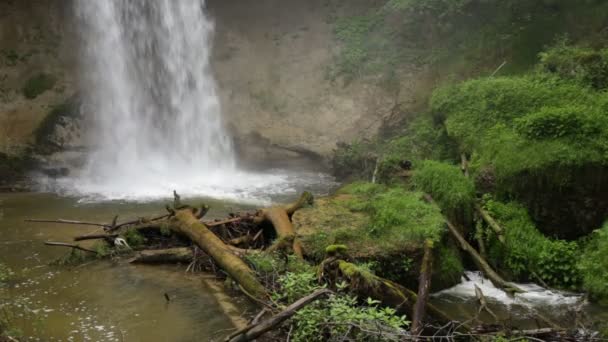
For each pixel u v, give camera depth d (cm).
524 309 820
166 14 1981
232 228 1019
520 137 1080
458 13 1820
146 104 1934
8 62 1783
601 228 938
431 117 1445
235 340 620
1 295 816
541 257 928
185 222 973
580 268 888
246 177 1708
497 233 965
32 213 1278
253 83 1936
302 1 2031
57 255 991
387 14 1939
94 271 920
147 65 1956
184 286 857
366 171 1533
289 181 1647
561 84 1227
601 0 1524
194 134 1923
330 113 1836
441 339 682
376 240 881
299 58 1952
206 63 1977
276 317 628
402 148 1393
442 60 1766
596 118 1034
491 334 687
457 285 909
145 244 1024
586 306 834
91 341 683
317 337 638
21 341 675
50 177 1661
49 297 812
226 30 2009
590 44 1405
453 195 1023
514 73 1529
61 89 1802
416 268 860
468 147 1190
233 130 1889
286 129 1850
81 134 1788
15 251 1011
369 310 643
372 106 1797
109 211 1290
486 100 1239
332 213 982
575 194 984
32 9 1864
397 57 1848
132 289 845
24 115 1730
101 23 1897
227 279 853
